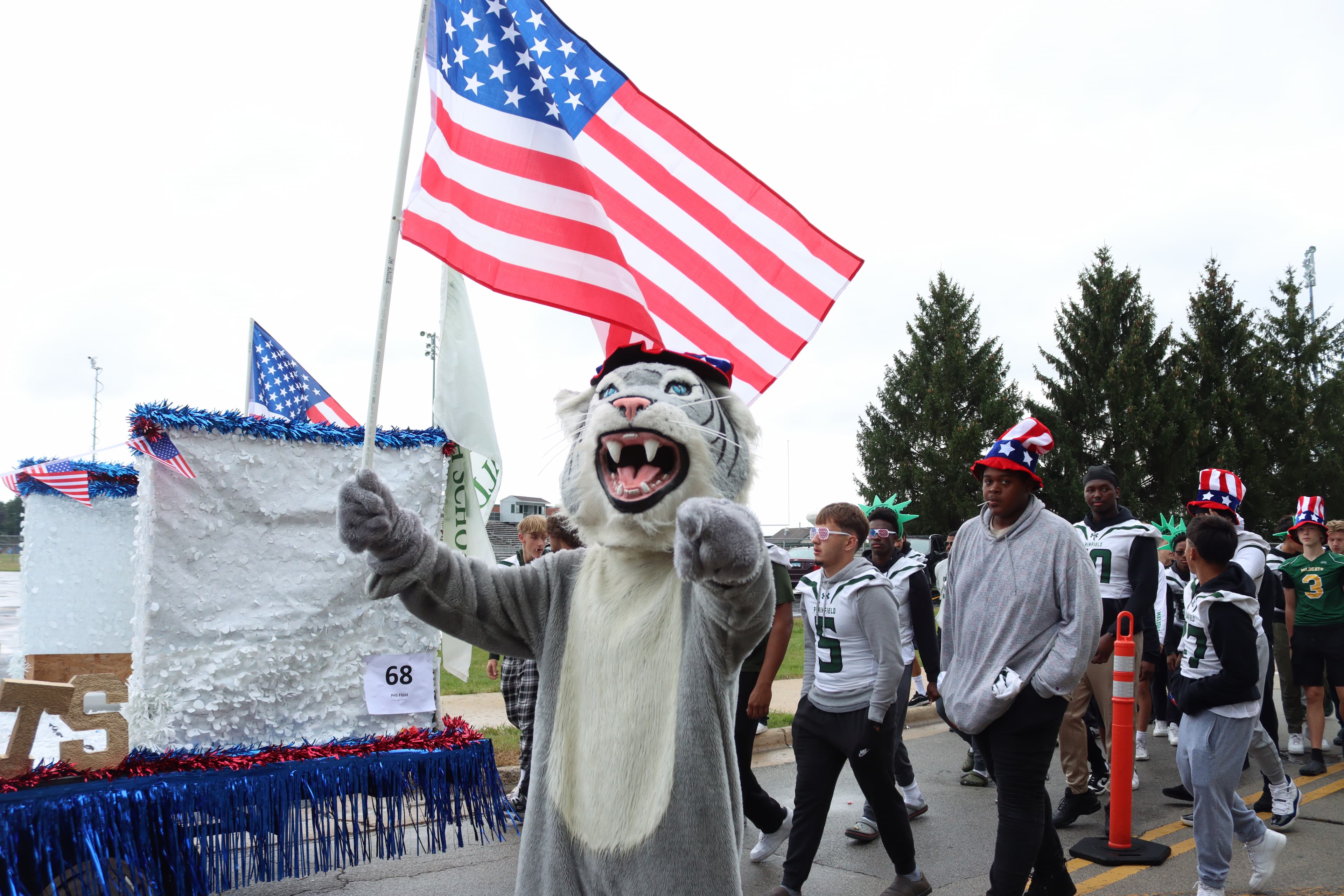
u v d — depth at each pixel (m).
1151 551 5.57
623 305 3.40
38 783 3.25
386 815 4.14
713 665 2.07
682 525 1.85
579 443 2.44
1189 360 34.31
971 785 6.45
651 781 2.09
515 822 4.08
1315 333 37.72
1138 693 7.21
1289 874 4.61
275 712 3.95
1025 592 3.56
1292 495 32.75
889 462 35.56
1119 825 4.90
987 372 35.69
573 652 2.30
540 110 3.51
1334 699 7.66
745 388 4.16
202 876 3.36
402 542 2.18
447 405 5.07
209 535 3.89
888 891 4.11
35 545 5.29
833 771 4.10
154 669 3.75
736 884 2.02
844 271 4.20
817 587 4.28
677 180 4.12
